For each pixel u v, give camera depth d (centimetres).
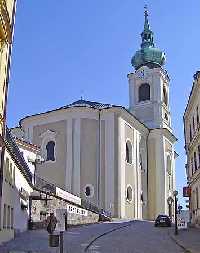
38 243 2238
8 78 2053
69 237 2689
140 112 6931
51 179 5297
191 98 3956
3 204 2114
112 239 2689
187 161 4506
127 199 5409
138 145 6016
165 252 2133
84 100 6125
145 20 7706
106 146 5322
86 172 5203
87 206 4391
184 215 5625
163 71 7112
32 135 5625
